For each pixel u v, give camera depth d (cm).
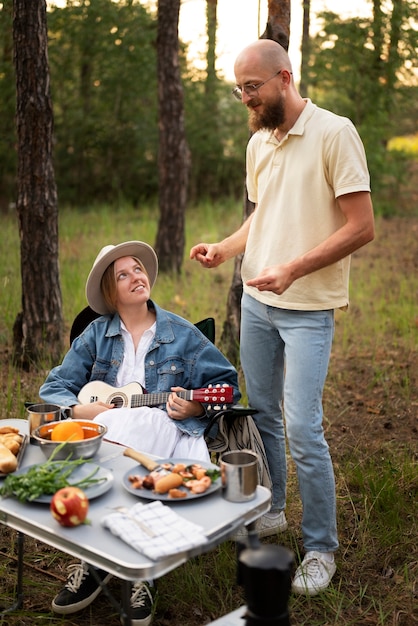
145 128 1540
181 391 339
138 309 364
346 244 303
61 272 796
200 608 307
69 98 1526
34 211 566
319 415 321
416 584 324
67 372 366
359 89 1366
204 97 1565
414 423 504
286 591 211
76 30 1406
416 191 1579
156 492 262
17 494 258
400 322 705
